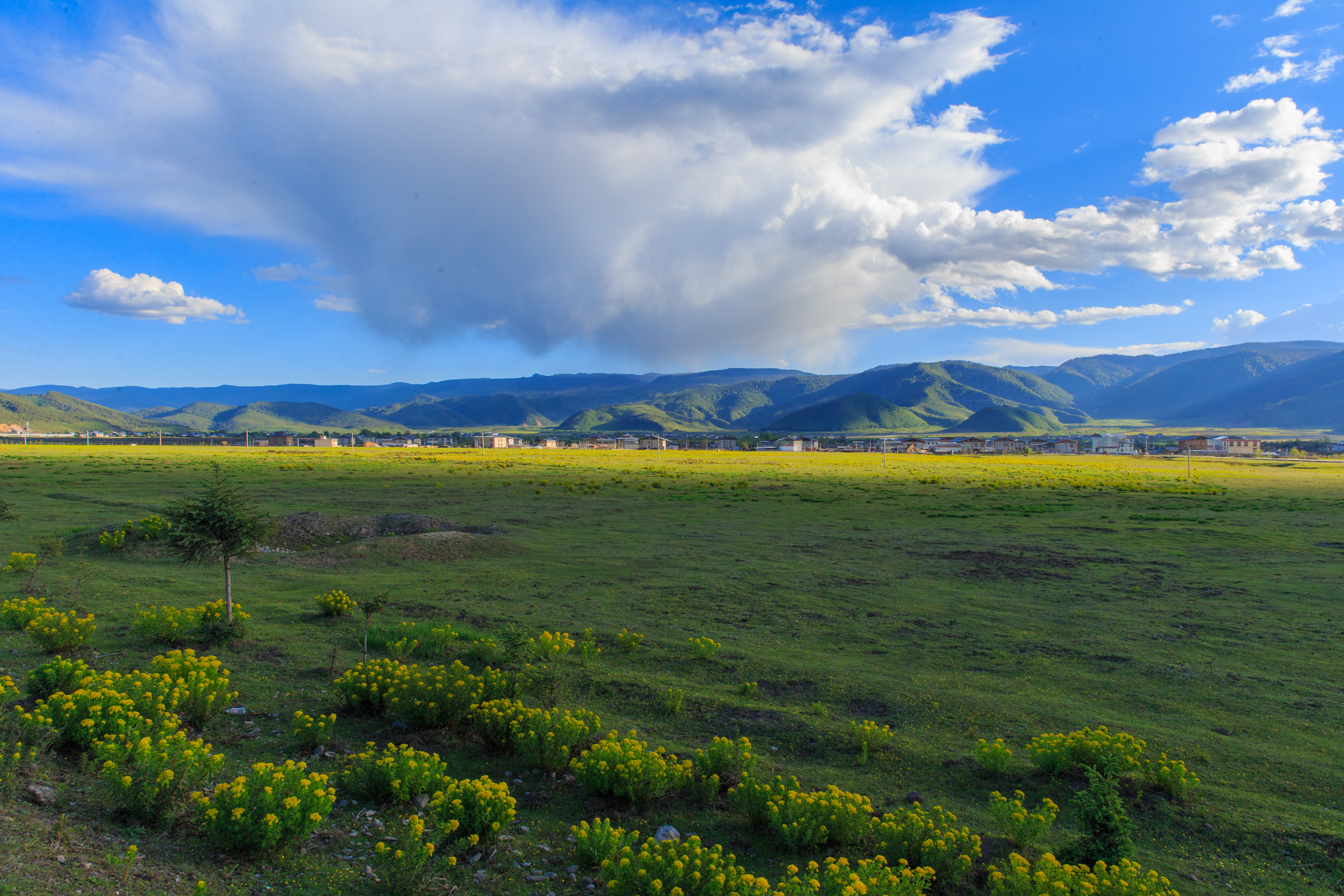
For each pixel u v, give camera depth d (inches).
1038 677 608.1
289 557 1043.9
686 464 4512.8
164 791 311.4
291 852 299.1
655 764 375.2
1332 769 440.1
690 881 274.2
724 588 926.4
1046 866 288.2
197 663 475.5
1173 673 617.3
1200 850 354.0
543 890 294.7
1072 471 4165.8
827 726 493.0
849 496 2383.1
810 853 335.6
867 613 817.5
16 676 494.3
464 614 763.4
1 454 4023.1
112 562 970.1
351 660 596.4
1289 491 2731.3
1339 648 691.4
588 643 619.5
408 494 2158.0
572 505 1967.3
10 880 233.5
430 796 361.1
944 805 391.9
